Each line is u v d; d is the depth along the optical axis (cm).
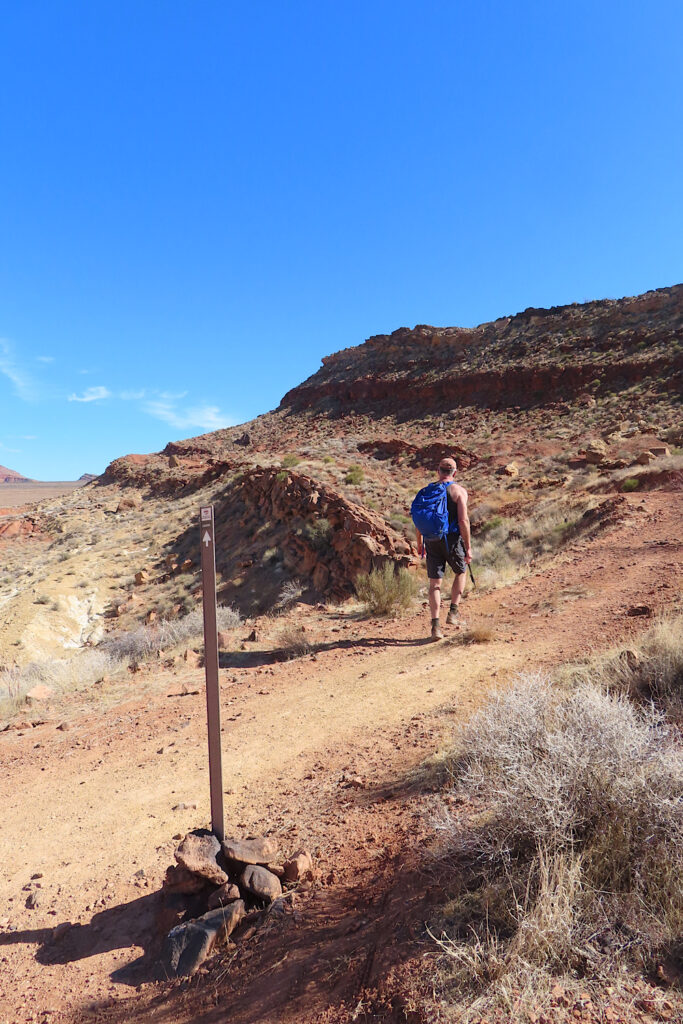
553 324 6256
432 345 7162
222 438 7762
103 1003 317
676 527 1310
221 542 3023
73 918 412
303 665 920
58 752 749
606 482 2500
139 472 7094
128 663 1288
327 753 557
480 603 1079
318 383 7944
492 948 224
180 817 512
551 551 1608
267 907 346
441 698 609
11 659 2481
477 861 301
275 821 452
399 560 1741
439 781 418
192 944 334
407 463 4569
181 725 755
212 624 401
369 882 334
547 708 368
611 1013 195
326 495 2436
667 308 5553
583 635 687
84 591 3159
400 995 229
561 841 273
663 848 254
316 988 258
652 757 287
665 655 476
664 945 218
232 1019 263
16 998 339
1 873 485
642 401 4419
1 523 6103
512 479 3531
